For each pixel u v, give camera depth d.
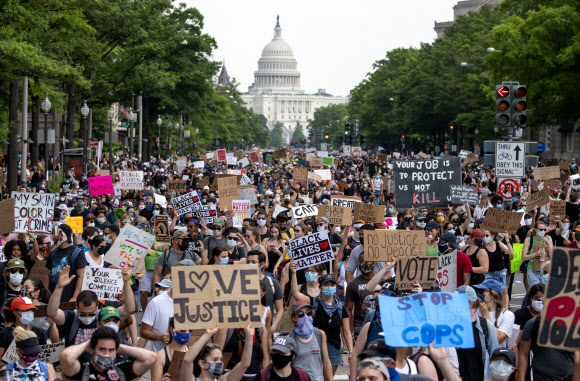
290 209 26.59
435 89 107.00
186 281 10.02
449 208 25.89
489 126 85.88
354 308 14.23
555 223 24.22
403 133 131.12
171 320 10.95
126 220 22.62
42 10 36.69
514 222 19.53
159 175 51.81
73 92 55.12
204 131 136.25
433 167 21.81
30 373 9.43
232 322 10.02
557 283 8.70
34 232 19.23
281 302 13.26
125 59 63.06
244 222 21.30
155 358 9.37
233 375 10.04
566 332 8.67
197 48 88.25
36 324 12.04
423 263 12.41
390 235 14.23
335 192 35.16
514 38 53.03
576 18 51.81
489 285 12.45
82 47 48.19
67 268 11.66
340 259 17.42
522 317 12.92
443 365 9.18
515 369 11.36
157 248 19.58
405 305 9.41
